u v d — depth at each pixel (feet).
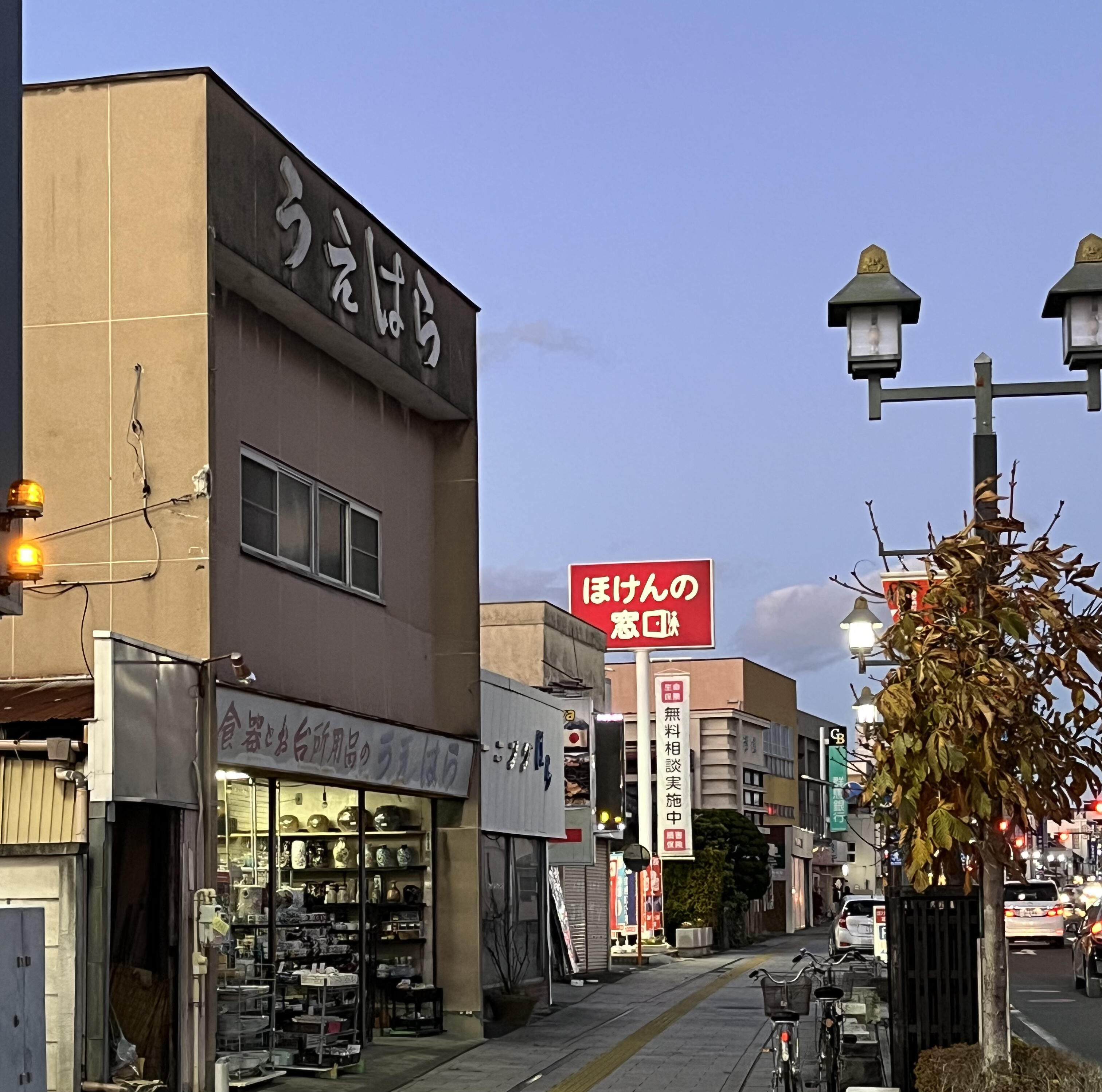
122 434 49.88
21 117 41.73
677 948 147.64
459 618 71.61
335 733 57.77
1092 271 38.37
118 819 45.60
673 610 161.38
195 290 49.88
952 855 38.52
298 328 58.34
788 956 150.10
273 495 56.24
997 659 36.60
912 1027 42.83
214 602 49.55
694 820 177.27
